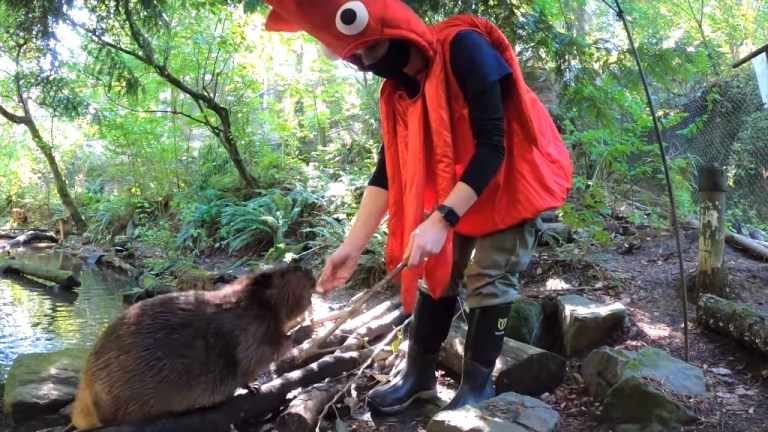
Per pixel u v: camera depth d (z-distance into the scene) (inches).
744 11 433.4
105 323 212.5
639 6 398.0
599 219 217.8
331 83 441.4
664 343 140.2
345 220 283.0
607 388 119.0
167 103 427.8
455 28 100.0
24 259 382.9
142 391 97.2
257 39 385.7
